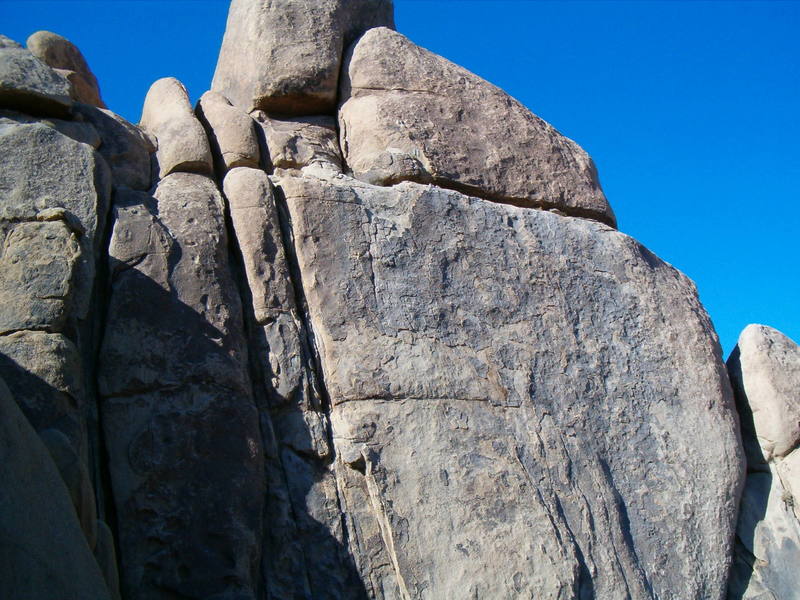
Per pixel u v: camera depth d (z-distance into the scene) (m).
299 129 7.39
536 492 6.20
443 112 7.54
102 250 5.98
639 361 7.07
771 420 7.27
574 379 6.76
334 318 6.28
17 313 5.16
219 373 5.78
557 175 7.70
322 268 6.39
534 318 6.85
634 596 6.18
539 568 5.93
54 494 4.02
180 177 6.62
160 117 7.16
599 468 6.52
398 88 7.56
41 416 4.91
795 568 6.79
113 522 5.36
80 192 5.99
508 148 7.60
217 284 6.06
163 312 5.86
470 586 5.75
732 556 6.81
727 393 7.31
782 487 7.11
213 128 7.07
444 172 7.25
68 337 5.37
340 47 7.73
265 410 5.95
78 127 6.41
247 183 6.52
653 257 7.70
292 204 6.55
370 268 6.51
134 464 5.45
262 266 6.29
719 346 7.54
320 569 5.62
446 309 6.59
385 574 5.71
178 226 6.21
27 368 4.99
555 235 7.26
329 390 6.10
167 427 5.57
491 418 6.34
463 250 6.84
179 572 5.28
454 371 6.39
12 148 5.93
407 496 5.89
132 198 6.27
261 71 7.45
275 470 5.81
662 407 6.98
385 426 6.04
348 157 7.39
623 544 6.32
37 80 6.36
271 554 5.59
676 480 6.77
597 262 7.32
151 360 5.72
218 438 5.61
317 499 5.78
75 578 3.89
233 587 5.30
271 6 7.63
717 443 7.02
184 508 5.41
